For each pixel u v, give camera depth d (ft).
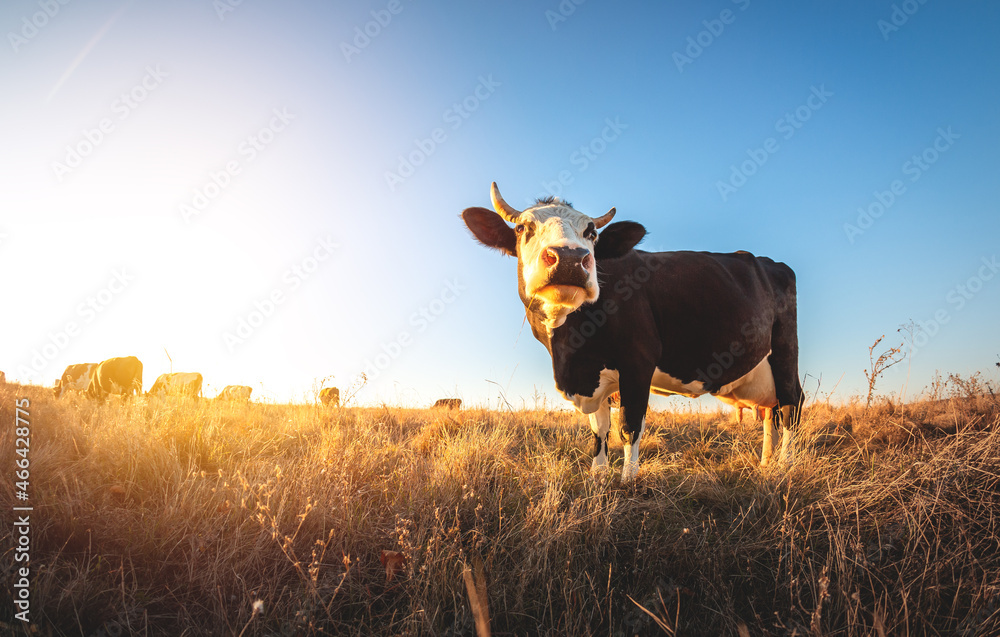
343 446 16.08
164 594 9.31
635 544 10.64
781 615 9.04
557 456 18.06
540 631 8.72
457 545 10.32
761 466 14.75
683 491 13.57
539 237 14.62
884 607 8.45
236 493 11.66
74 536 10.17
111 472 13.42
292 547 9.56
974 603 8.47
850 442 18.79
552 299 13.48
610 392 16.79
